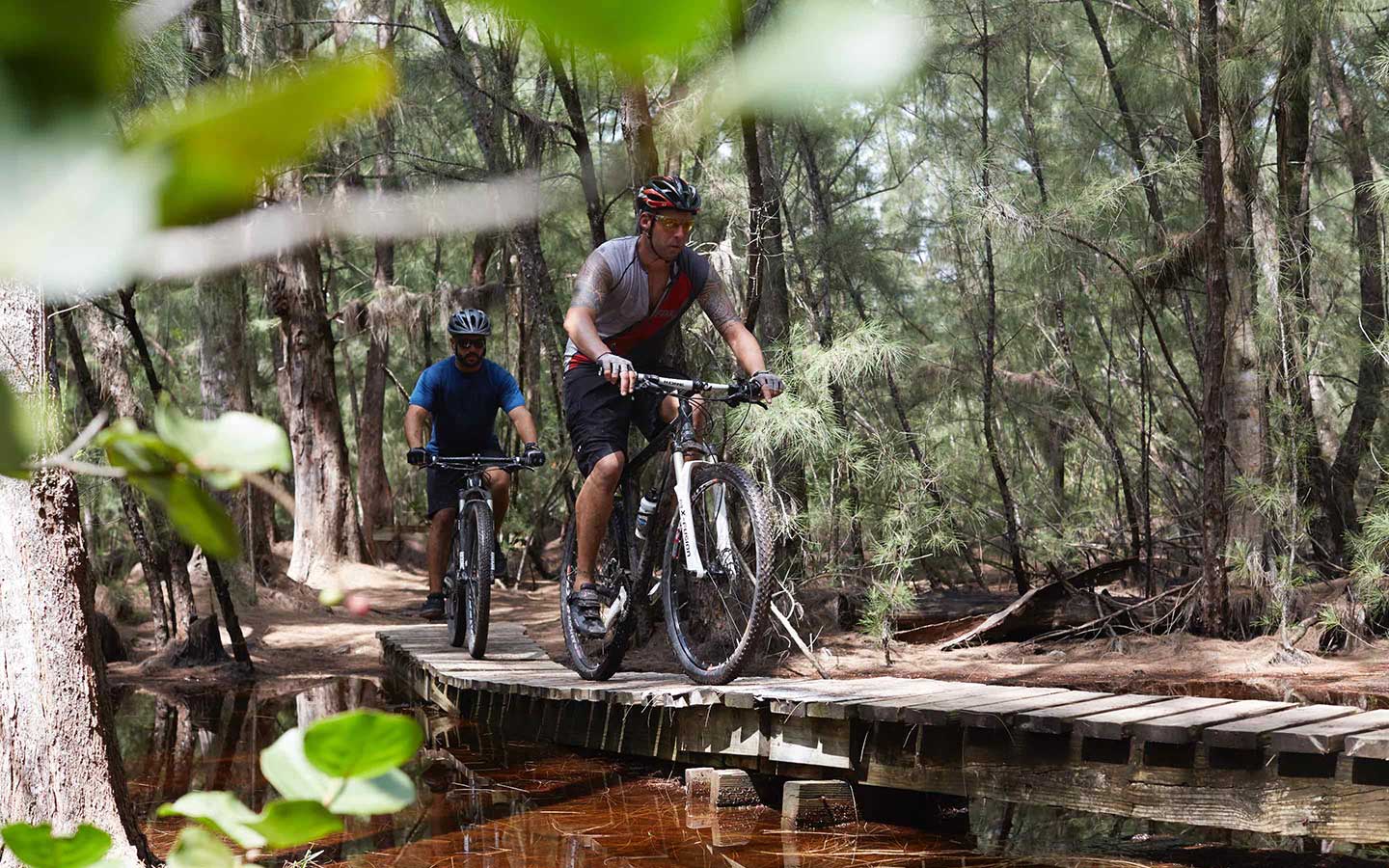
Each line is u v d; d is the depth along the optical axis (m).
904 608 7.18
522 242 8.89
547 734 5.53
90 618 3.12
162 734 5.83
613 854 3.60
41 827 0.34
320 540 15.68
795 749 4.32
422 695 7.06
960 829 4.05
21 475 0.21
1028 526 10.50
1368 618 7.95
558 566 18.14
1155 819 3.57
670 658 7.27
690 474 4.48
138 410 7.29
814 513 7.03
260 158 0.16
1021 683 6.76
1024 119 9.66
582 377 4.65
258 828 0.29
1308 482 8.31
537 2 0.15
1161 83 8.91
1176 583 10.38
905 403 10.77
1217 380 8.17
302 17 10.45
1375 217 8.99
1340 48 9.32
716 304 4.51
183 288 13.99
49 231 0.15
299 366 15.82
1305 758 3.35
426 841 3.72
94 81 0.15
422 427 6.39
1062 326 10.09
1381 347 8.05
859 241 9.79
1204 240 8.35
